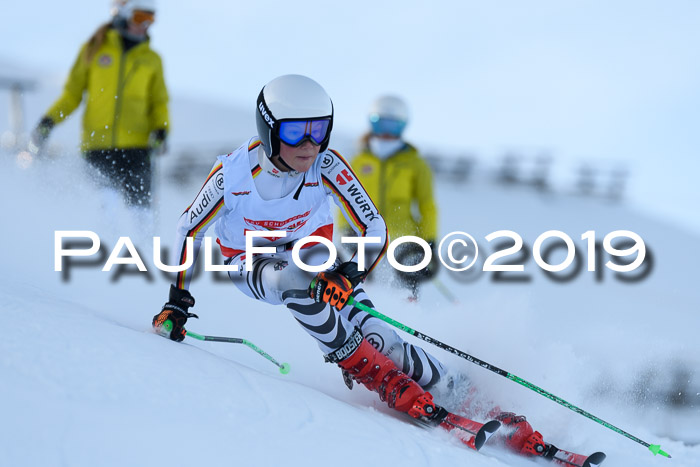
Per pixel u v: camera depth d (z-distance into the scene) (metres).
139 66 18.86
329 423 7.83
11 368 6.86
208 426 6.87
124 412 6.65
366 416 8.66
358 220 10.40
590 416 10.00
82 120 19.08
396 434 8.22
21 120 28.69
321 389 10.84
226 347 11.90
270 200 9.92
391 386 9.92
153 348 8.34
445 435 9.48
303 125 9.27
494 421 8.98
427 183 19.56
